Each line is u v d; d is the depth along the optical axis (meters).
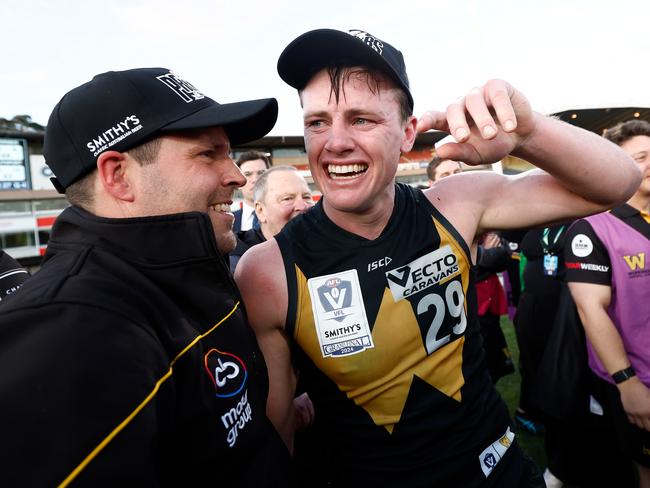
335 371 1.01
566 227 2.07
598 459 1.83
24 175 13.23
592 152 0.94
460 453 1.04
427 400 1.03
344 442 1.07
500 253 2.65
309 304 1.01
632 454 1.62
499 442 1.13
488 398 1.15
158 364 0.60
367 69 0.92
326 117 0.95
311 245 1.04
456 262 1.08
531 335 2.40
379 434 1.02
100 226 0.73
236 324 0.87
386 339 1.00
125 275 0.69
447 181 1.19
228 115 0.83
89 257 0.69
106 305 0.59
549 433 2.02
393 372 1.01
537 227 1.15
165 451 0.62
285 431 1.14
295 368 1.21
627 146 1.62
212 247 0.82
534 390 1.92
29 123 15.02
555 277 2.21
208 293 0.82
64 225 0.77
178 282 0.77
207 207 0.88
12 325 0.53
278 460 0.85
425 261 1.04
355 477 1.07
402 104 1.00
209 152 0.87
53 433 0.46
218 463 0.70
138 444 0.52
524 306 2.45
